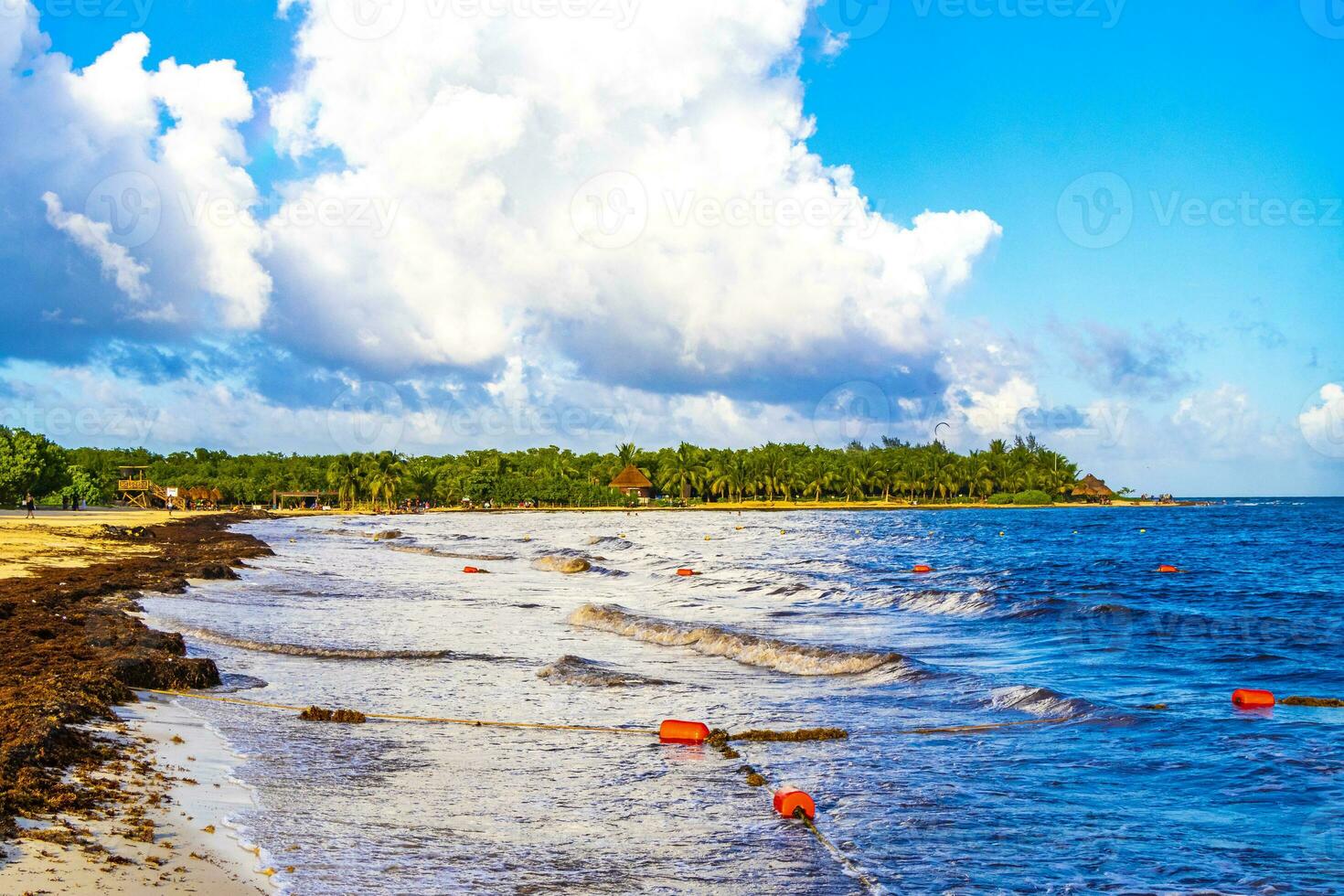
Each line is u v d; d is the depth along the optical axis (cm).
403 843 868
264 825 880
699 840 909
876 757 1228
